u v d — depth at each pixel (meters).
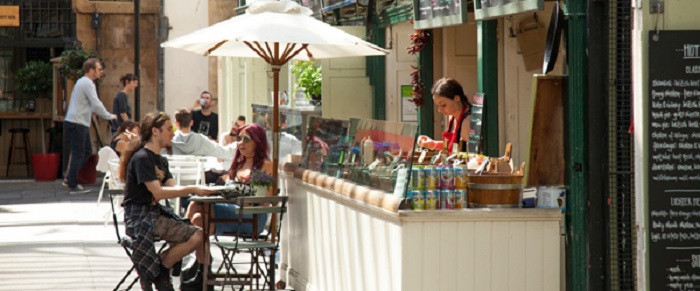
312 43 11.41
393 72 16.11
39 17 28.72
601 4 8.98
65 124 24.33
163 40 29.42
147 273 11.30
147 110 29.42
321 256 11.29
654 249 8.62
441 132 14.57
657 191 8.61
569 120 9.16
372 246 9.63
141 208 11.41
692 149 8.59
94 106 24.19
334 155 11.07
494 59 11.17
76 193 24.06
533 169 9.34
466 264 9.01
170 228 11.39
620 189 9.02
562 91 9.34
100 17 28.84
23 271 13.54
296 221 12.33
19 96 29.80
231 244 11.38
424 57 14.48
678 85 8.57
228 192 11.44
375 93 16.08
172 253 11.41
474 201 9.23
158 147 11.55
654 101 8.57
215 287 12.80
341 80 16.09
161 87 29.50
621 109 8.95
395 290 9.08
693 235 8.62
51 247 15.54
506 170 9.46
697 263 8.62
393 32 16.02
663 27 8.56
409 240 8.91
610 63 8.95
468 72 14.38
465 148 11.53
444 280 8.98
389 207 9.04
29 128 29.69
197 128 25.16
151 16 29.27
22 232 17.17
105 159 19.75
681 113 8.58
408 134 9.05
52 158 27.88
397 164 9.16
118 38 28.97
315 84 18.59
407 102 16.09
